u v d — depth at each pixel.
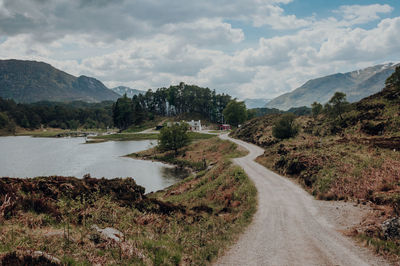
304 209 17.50
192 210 21.05
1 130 195.38
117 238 10.05
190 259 10.02
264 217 16.33
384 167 21.89
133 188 19.86
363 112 53.97
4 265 6.61
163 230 13.47
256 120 94.19
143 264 8.53
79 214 12.12
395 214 13.45
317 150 33.34
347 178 21.45
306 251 10.91
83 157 73.88
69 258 7.59
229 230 14.35
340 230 13.19
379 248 10.53
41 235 8.94
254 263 9.98
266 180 28.59
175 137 78.75
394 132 40.97
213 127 181.50
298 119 76.25
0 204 11.09
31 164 60.94
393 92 57.28
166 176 51.25
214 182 32.81
